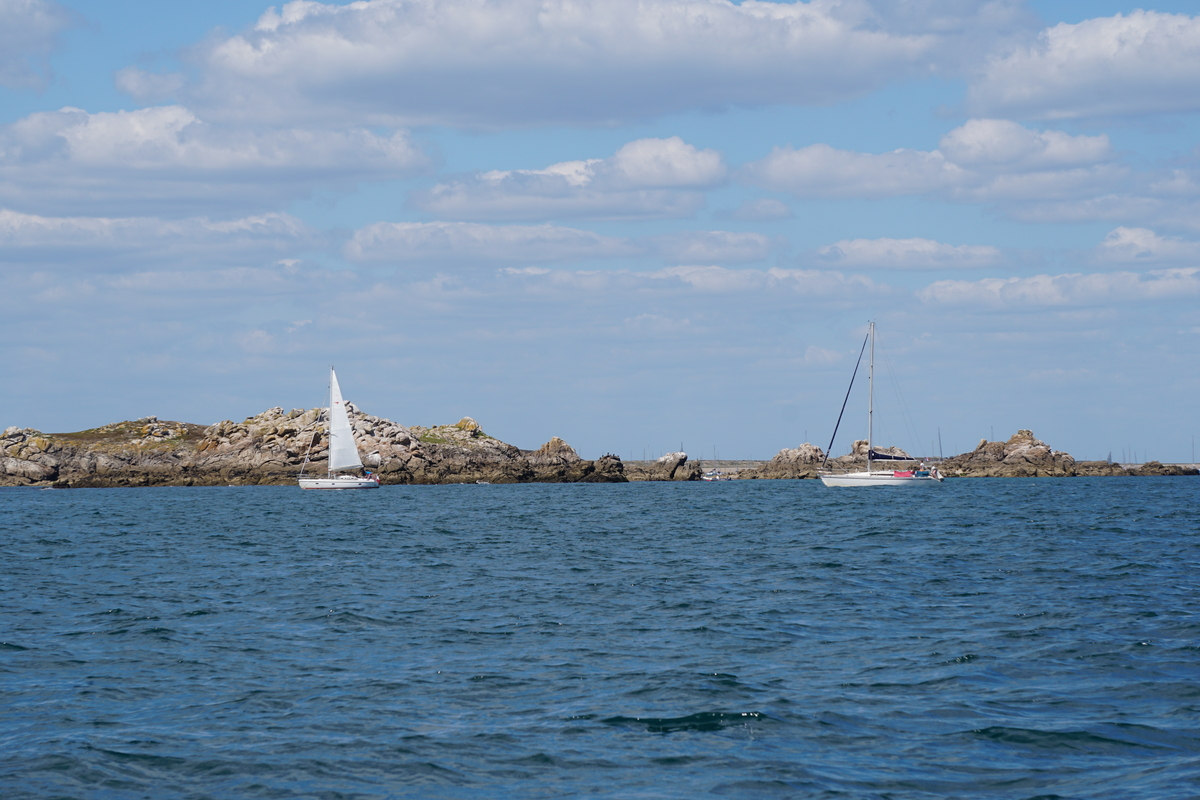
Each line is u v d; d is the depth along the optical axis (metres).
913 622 31.16
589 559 51.88
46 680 24.09
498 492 165.75
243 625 31.64
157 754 18.28
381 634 30.02
